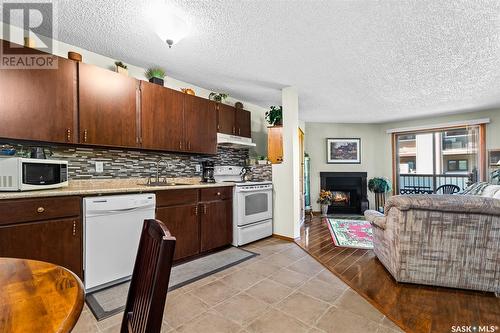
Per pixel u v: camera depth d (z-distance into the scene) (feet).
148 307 2.20
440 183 17.85
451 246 6.59
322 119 18.89
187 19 6.46
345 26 6.78
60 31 7.06
